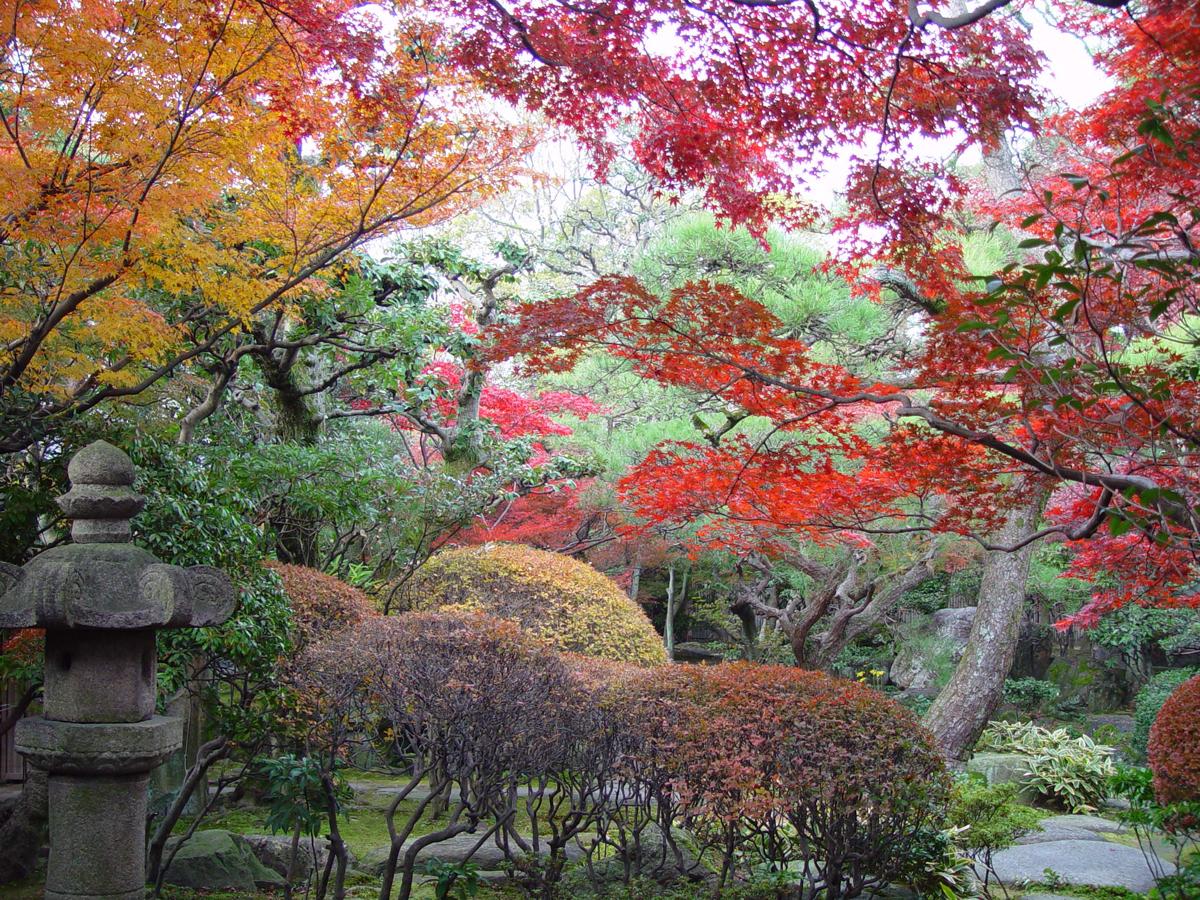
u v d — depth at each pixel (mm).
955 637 15086
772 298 8625
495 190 4551
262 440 8328
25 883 4789
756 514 4949
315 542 8039
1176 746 5891
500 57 3986
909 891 5062
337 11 3748
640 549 13016
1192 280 3400
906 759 4465
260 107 4027
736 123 4223
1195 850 5711
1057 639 15945
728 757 4398
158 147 3564
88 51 3223
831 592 12258
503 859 5445
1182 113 3283
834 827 4418
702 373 4344
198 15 3389
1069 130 5273
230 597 2955
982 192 8336
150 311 4016
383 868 5426
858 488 4512
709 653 16469
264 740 4594
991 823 6441
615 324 4090
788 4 3600
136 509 2957
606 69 3945
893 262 4633
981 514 4426
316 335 6613
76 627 2715
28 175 3281
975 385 3941
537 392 13648
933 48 3797
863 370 9148
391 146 4289
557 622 7422
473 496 8078
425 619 4633
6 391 3830
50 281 3877
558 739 4633
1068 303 3039
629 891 4613
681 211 16250
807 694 4648
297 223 4406
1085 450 3947
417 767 4477
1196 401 3664
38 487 4262
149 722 2869
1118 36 4289
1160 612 13102
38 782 4938
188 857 4941
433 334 7848
